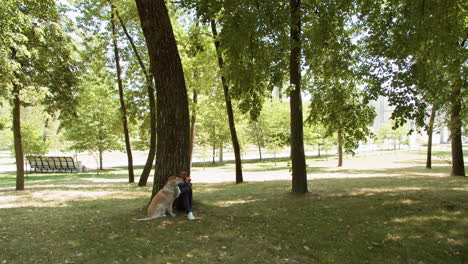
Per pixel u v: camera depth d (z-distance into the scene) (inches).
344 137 414.0
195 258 183.9
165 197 262.2
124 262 177.5
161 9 260.7
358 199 330.3
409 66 299.7
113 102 1063.6
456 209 264.4
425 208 272.2
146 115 640.4
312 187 459.2
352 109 393.1
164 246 200.1
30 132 869.2
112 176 887.7
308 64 385.7
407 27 296.0
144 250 193.5
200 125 1203.9
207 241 210.8
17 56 477.1
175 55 267.7
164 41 262.1
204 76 661.9
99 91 1022.4
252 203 341.4
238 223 254.2
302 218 270.5
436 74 333.4
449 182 479.2
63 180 755.4
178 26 604.7
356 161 1277.1
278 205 325.1
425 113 286.8
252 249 200.1
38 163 1092.5
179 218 256.7
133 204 354.3
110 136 1092.5
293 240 218.1
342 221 257.0
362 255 193.9
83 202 391.9
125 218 260.7
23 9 478.3
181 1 315.6
